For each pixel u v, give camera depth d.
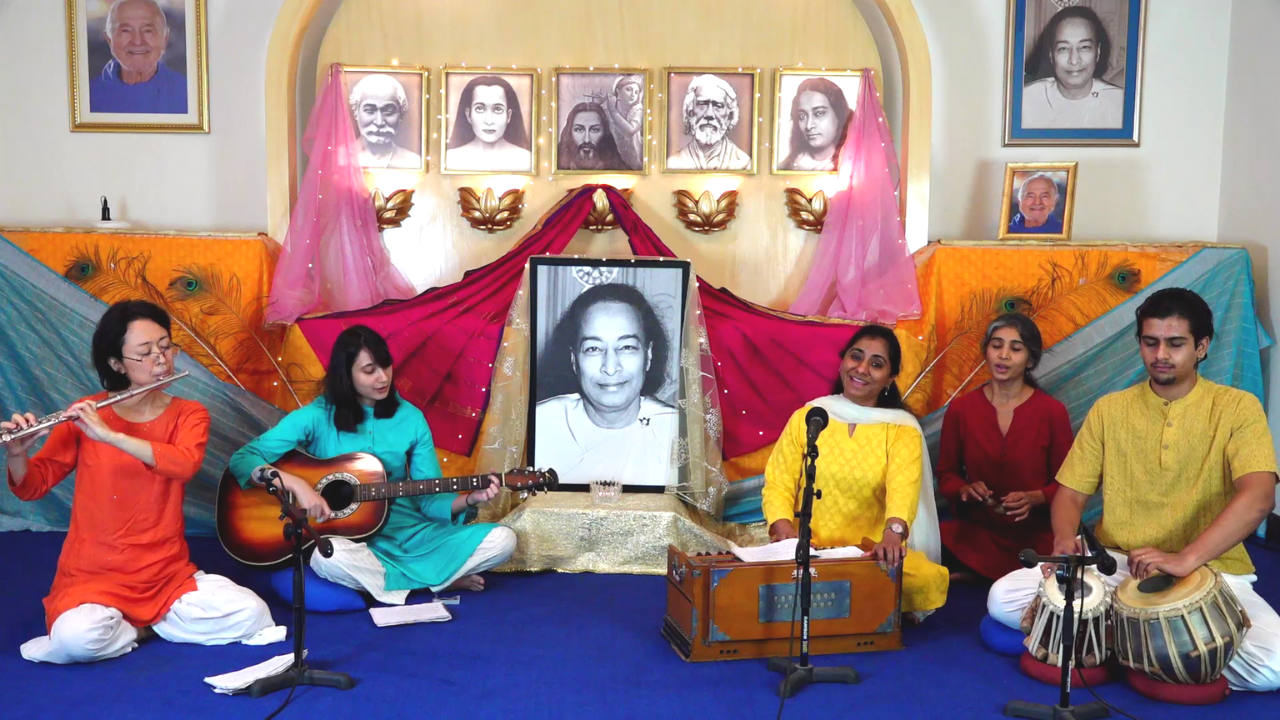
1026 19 6.48
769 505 4.54
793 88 6.52
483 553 4.78
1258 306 6.18
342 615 4.48
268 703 3.51
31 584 4.84
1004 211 6.23
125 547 4.02
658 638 4.21
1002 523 4.99
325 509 4.43
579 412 5.59
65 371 5.98
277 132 6.37
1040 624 3.78
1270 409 6.07
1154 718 3.45
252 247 6.06
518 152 6.54
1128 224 6.62
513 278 6.09
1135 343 6.00
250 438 6.02
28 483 4.00
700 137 6.54
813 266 6.43
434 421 5.90
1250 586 3.85
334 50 6.53
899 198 6.57
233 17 6.41
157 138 6.46
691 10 6.54
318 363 5.88
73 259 5.98
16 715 3.40
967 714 3.50
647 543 5.16
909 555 4.42
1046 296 6.07
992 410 5.07
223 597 4.06
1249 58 6.27
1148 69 6.55
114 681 3.69
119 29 6.38
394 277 6.45
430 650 4.05
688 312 5.64
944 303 6.11
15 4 6.36
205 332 6.01
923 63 6.41
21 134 6.44
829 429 4.50
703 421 5.65
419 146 6.50
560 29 6.53
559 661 3.94
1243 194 6.31
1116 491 3.93
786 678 3.65
